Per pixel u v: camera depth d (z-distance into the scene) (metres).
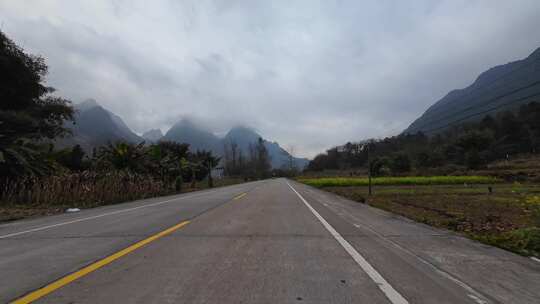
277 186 35.25
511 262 4.55
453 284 3.67
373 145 32.16
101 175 17.84
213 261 4.56
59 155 20.84
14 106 24.64
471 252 5.12
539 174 38.25
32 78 25.08
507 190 22.91
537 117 77.75
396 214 10.26
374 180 36.31
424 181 34.84
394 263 4.49
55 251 5.23
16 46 23.80
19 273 4.08
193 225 7.73
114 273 4.05
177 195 21.66
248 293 3.38
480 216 10.04
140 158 23.52
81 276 3.94
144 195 20.06
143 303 3.13
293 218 9.02
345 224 7.96
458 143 64.75
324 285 3.62
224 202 14.35
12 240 6.17
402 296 3.32
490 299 3.25
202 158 46.53
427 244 5.69
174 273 4.04
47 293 3.40
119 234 6.64
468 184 32.34
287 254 4.95
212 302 3.15
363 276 3.93
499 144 74.38
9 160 15.37
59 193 15.17
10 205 14.11
